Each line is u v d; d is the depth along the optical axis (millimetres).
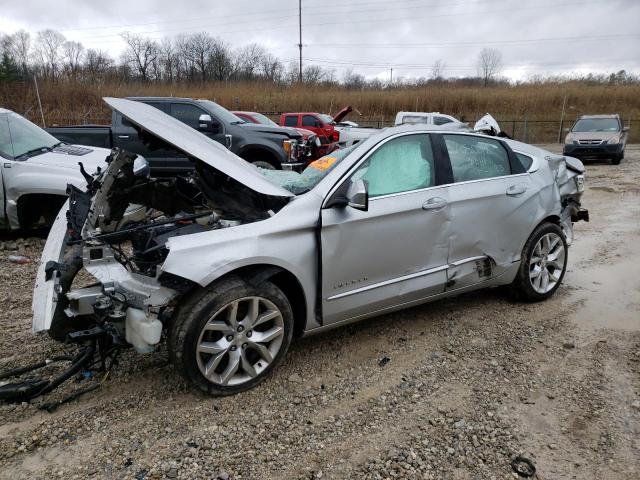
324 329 3547
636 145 27438
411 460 2650
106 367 3484
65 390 3238
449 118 17781
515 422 2947
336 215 3361
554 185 4715
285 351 3350
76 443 2762
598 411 3037
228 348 3105
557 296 4863
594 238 7078
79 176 6199
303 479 2521
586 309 4547
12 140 6652
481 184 4102
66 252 3721
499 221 4176
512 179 4344
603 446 2740
